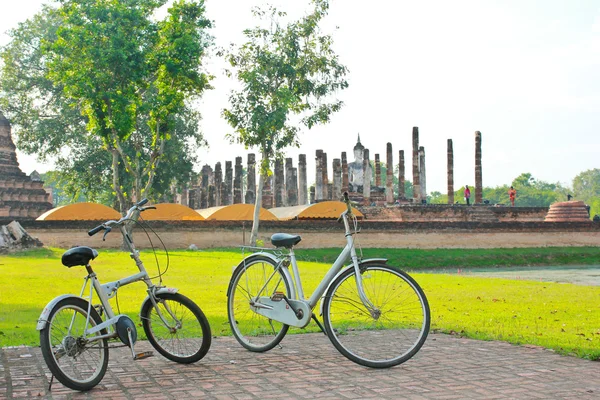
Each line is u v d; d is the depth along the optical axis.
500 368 5.70
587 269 32.56
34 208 42.47
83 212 33.31
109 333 5.40
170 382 5.25
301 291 6.34
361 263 6.20
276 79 32.97
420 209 47.00
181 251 30.86
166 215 36.06
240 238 35.19
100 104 31.12
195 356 5.95
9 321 9.38
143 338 7.46
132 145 46.75
